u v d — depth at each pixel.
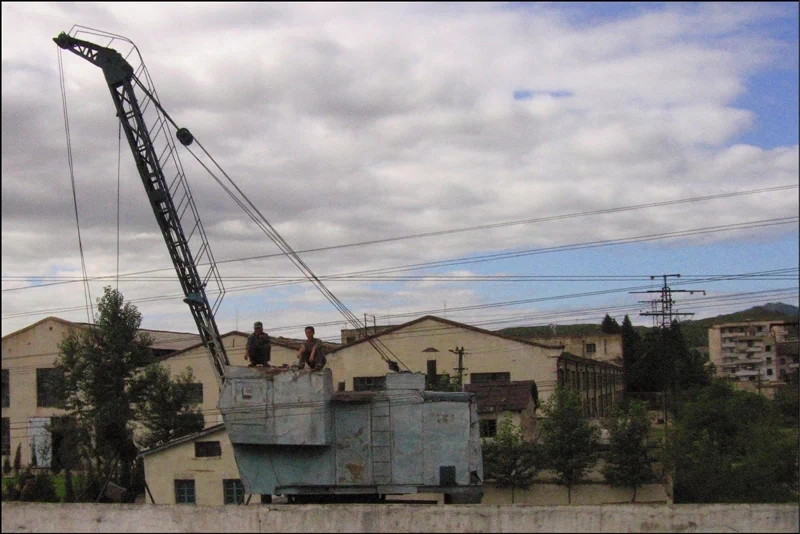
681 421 43.56
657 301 59.09
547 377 54.12
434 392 25.39
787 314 144.00
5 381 63.09
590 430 39.09
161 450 40.66
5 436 62.44
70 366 46.28
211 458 40.03
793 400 49.56
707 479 38.00
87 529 15.43
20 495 43.28
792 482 37.59
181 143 28.72
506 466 38.53
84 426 45.09
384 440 24.75
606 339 89.00
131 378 46.88
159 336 70.88
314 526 14.66
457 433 25.03
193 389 53.12
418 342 56.72
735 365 119.12
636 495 38.12
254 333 25.80
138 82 28.47
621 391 85.56
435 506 14.41
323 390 24.39
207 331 28.34
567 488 38.69
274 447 24.81
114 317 45.91
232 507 14.99
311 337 25.25
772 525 13.43
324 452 24.62
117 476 42.97
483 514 14.20
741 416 41.88
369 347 57.28
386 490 24.52
